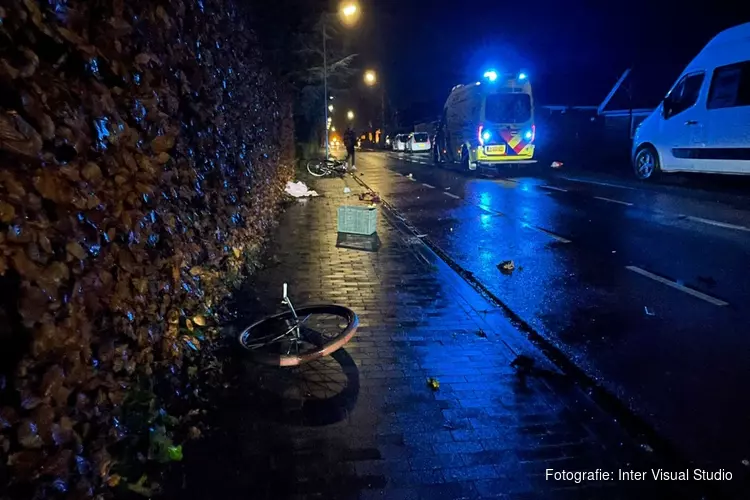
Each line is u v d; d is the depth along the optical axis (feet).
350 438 11.16
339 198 51.37
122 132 8.86
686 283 21.68
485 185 58.90
